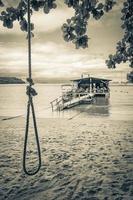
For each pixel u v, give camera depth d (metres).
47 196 7.45
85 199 7.23
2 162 10.98
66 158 11.63
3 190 7.91
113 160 11.16
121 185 8.17
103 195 7.46
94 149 13.40
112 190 7.80
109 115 28.27
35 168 10.14
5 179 8.88
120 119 25.03
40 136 17.16
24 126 21.72
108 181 8.55
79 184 8.35
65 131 18.94
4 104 54.25
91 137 16.72
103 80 57.03
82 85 57.22
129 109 34.91
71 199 7.25
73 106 38.50
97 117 26.67
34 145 14.47
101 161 11.06
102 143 14.89
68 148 13.67
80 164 10.62
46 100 76.19
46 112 32.19
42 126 21.47
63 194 7.61
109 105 40.62
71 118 26.00
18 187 8.13
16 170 9.86
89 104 41.94
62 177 9.06
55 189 7.97
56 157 11.83
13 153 12.62
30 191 7.82
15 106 47.81
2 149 13.52
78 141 15.48
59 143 14.99
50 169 9.97
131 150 12.99
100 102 45.88
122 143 14.77
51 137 16.81
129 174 9.20
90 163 10.77
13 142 15.37
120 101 53.22
